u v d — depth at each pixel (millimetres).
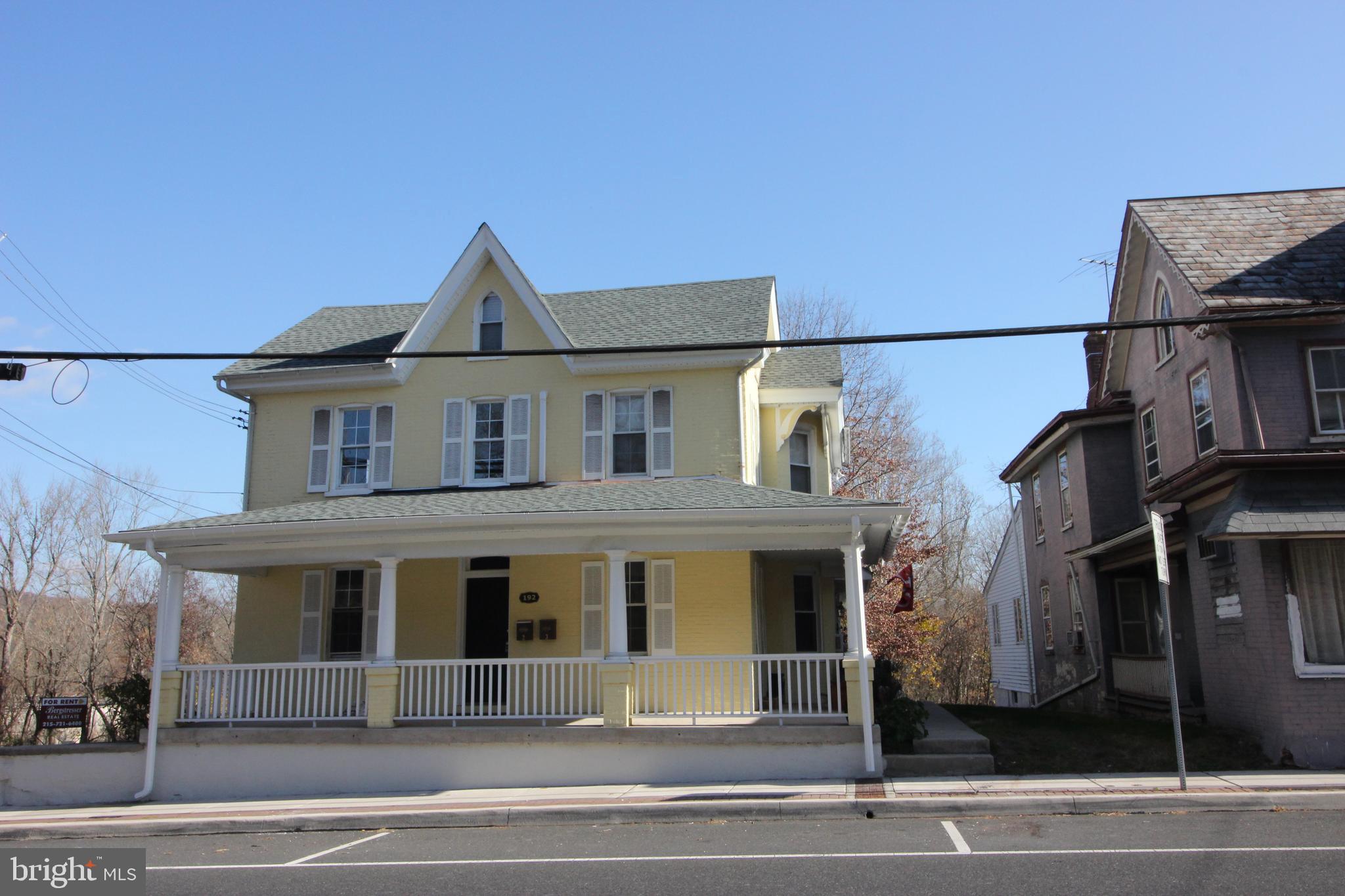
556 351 11391
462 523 14367
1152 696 18969
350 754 14430
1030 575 29250
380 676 14711
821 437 21125
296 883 8648
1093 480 22250
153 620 37812
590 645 17250
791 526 14242
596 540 14539
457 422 18891
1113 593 22172
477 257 19109
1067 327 11055
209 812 12812
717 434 18062
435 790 14016
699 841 9883
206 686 15531
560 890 7926
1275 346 15422
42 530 34844
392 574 15047
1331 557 13969
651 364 18297
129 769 14969
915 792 11789
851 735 13352
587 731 13867
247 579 18891
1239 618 14883
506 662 14711
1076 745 14578
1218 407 16141
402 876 8719
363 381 19188
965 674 47312
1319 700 13539
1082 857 8367
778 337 23484
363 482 19078
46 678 32688
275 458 19453
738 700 16516
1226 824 9727
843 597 21328
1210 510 16000
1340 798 10883
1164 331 19188
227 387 19578
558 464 18391
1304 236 16922
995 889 7398
